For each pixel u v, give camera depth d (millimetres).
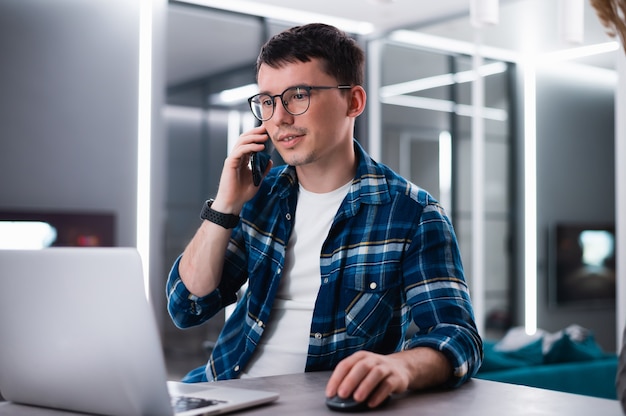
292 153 1630
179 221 6445
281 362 1677
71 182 5180
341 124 1665
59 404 1188
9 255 1151
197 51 6445
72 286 1097
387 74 6887
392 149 6816
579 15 3068
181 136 6422
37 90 5082
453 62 6383
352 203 1689
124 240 5355
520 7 5621
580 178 7105
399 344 1706
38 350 1153
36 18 5086
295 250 1734
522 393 1311
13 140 4988
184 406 1150
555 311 6879
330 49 1633
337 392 1168
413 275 1624
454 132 6375
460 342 1416
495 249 6285
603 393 3348
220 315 6320
